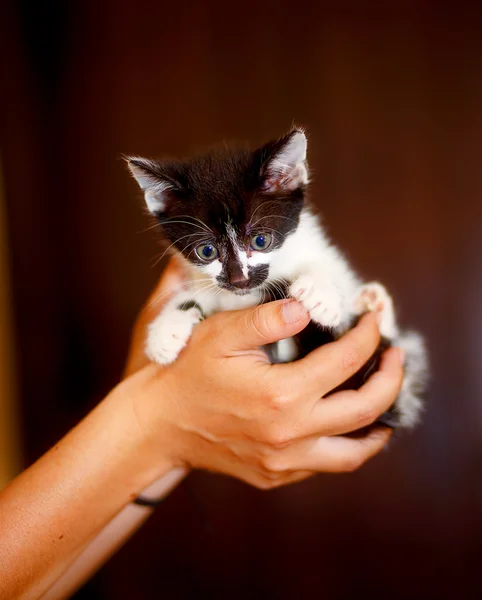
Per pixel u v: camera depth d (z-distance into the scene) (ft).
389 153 10.79
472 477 10.86
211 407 4.76
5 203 11.24
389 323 6.62
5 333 11.27
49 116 11.30
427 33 10.53
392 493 11.01
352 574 11.10
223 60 11.11
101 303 11.67
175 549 11.29
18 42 10.96
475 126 10.54
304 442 4.95
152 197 6.65
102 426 4.83
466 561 10.87
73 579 5.31
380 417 6.38
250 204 6.18
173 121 11.26
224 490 11.19
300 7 10.84
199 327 5.06
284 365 4.71
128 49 11.21
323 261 6.55
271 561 11.24
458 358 10.87
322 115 10.90
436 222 10.77
